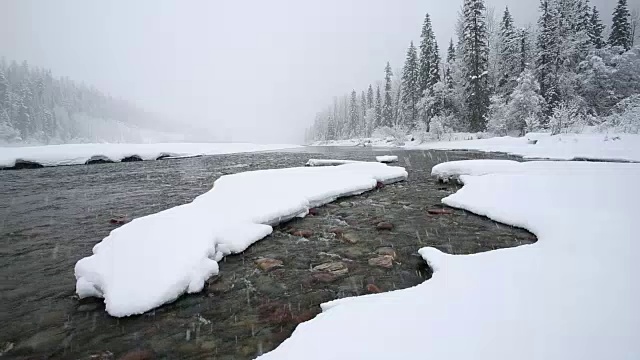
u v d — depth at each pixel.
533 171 11.16
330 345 2.58
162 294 4.00
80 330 3.57
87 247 6.10
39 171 16.70
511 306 3.00
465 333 2.61
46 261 5.46
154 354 3.18
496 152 23.17
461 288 3.51
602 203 6.62
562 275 3.61
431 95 38.72
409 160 20.00
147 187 11.96
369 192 10.45
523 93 28.98
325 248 5.89
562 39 32.22
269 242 6.20
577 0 36.03
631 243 4.40
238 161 21.80
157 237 5.01
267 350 3.20
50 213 8.45
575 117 25.72
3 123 64.62
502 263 4.19
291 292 4.36
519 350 2.34
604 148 17.50
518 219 6.62
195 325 3.64
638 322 2.59
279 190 9.00
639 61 30.52
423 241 6.14
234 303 4.09
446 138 35.00
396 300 3.33
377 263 5.21
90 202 9.64
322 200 8.88
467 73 35.59
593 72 31.03
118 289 4.02
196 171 16.50
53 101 97.19
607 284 3.29
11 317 3.83
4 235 6.75
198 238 5.20
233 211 6.98
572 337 2.45
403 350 2.44
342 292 4.34
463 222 7.16
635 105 23.25
